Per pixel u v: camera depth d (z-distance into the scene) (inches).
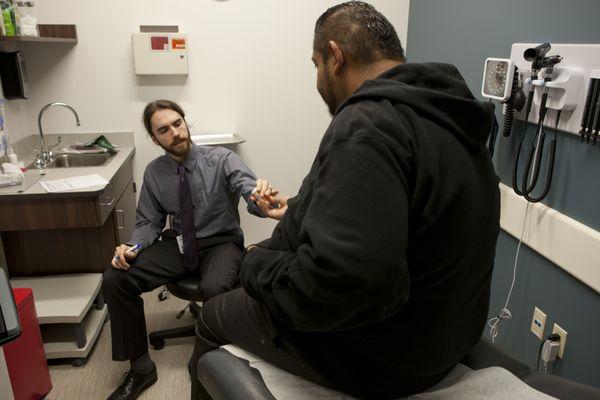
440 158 31.9
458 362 43.9
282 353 41.9
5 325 35.7
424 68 34.8
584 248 54.5
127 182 110.0
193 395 52.9
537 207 63.9
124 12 109.5
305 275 31.0
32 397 72.3
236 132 122.1
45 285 94.7
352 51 38.9
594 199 54.0
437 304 34.6
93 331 91.2
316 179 33.0
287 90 121.0
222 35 114.7
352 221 29.1
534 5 65.2
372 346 36.3
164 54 110.5
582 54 54.4
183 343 93.6
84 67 111.3
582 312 56.7
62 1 106.8
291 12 115.6
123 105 115.2
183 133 83.2
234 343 46.8
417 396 38.8
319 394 39.2
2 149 93.7
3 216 81.3
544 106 59.2
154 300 109.6
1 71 99.0
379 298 29.5
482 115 34.1
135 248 82.0
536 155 62.5
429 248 33.0
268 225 131.0
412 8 117.2
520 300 70.7
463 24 88.1
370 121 31.5
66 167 101.9
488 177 36.1
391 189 29.7
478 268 36.0
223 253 84.7
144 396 78.8
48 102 112.2
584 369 56.6
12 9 93.0
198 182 86.3
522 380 40.8
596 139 52.9
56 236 97.6
